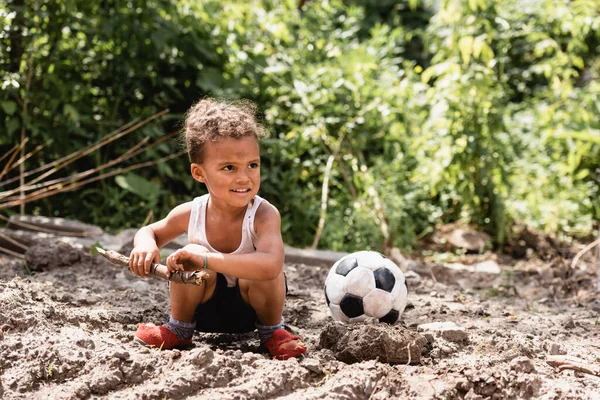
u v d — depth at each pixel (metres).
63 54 7.26
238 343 3.89
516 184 8.23
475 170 7.52
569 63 8.45
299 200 7.54
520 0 8.62
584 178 8.60
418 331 3.75
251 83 8.18
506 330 4.27
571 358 3.55
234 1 9.04
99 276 5.23
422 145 7.84
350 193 7.75
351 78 8.18
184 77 7.93
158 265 3.33
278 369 3.25
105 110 7.73
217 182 3.34
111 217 7.21
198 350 3.36
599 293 5.68
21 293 3.96
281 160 7.85
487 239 7.45
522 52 10.38
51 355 3.21
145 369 3.23
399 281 4.07
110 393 3.09
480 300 5.27
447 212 7.95
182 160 7.67
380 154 8.43
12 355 3.22
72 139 7.48
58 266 5.39
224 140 3.32
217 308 3.60
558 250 7.33
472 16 7.17
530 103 9.73
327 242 7.19
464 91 7.28
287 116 8.33
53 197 7.34
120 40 7.59
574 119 8.46
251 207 3.48
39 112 7.15
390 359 3.43
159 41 7.46
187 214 3.55
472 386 3.23
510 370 3.33
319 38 8.90
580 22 8.10
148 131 7.33
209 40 7.97
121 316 4.06
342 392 3.08
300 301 4.84
